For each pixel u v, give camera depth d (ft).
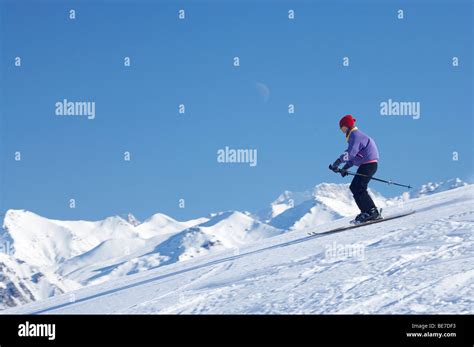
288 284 25.89
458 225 32.50
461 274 21.30
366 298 21.03
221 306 24.54
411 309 19.15
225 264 38.29
